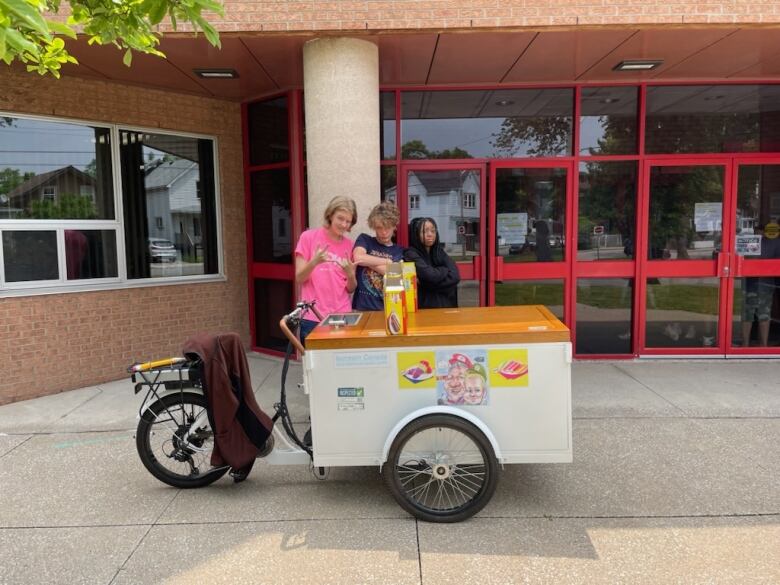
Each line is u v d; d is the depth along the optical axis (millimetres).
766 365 5926
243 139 6719
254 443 3281
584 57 5176
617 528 2936
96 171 5742
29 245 5305
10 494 3426
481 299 6156
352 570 2643
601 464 3654
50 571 2682
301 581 2572
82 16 2473
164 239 6270
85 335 5609
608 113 6027
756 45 4898
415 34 4586
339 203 3799
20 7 1512
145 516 3146
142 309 6023
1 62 5090
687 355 6152
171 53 4934
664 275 6109
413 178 6117
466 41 4746
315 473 3559
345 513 3139
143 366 3334
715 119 6020
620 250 6117
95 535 2969
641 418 4434
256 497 3340
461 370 2951
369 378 2984
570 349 2906
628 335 6195
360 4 4480
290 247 6352
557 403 2947
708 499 3203
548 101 6047
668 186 6047
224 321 6711
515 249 6121
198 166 6500
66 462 3875
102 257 5797
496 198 6090
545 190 6082
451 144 6098
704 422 4332
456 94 6059
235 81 5828
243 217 6809
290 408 4855
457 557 2721
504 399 2961
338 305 3867
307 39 4688
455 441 3008
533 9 4477
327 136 4762
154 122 6066
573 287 6129
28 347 5242
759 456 3734
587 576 2566
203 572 2652
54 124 5469
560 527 2953
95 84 5660
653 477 3471
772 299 6113
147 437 3402
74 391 5477
